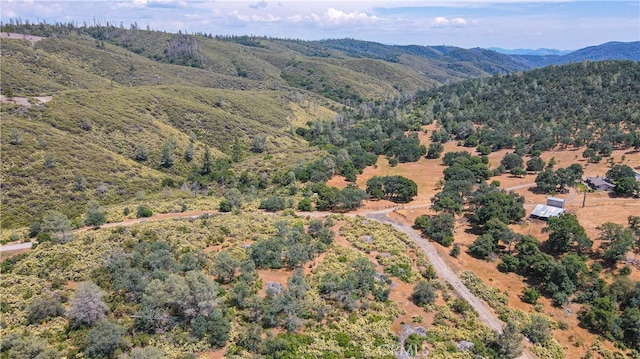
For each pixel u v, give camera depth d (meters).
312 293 57.38
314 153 154.50
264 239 72.44
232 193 96.12
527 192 111.31
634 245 73.44
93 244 65.50
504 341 49.94
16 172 101.44
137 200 105.06
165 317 48.84
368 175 135.38
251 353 45.53
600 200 99.44
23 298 52.28
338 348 47.78
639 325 55.28
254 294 55.34
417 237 82.81
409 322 55.06
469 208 99.00
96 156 121.81
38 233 73.69
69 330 46.69
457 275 69.38
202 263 62.34
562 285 64.56
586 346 55.00
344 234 79.31
